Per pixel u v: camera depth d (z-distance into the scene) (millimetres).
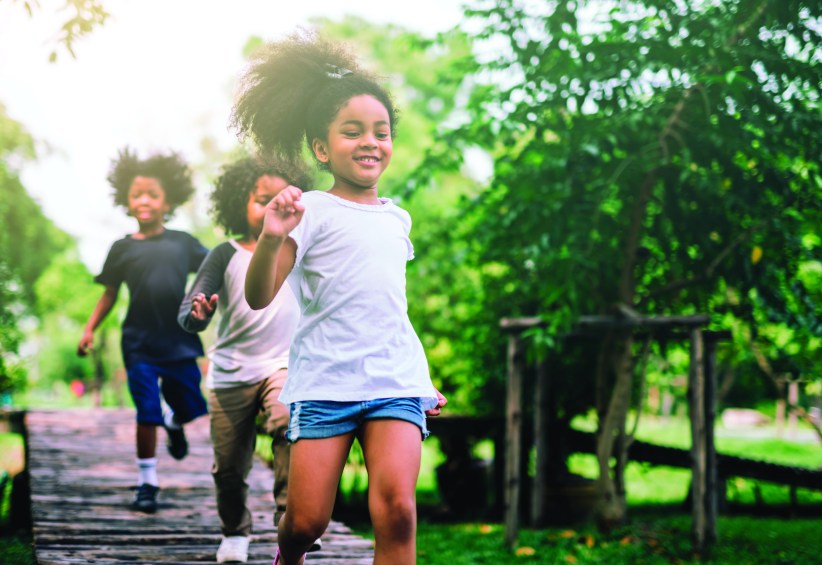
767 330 8359
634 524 6906
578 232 6430
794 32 5547
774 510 8945
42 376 38281
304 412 2436
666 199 6586
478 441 9398
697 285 6898
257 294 2342
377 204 2598
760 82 5793
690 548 6156
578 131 6535
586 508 8227
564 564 5883
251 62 2758
